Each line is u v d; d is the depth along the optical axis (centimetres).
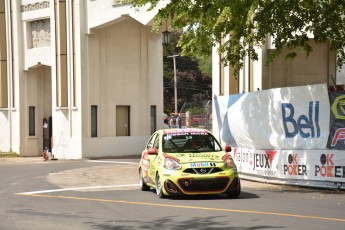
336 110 1619
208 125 3931
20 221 1216
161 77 3956
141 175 1789
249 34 1820
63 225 1150
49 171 2620
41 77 4191
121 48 3731
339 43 1847
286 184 1784
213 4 1609
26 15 4041
